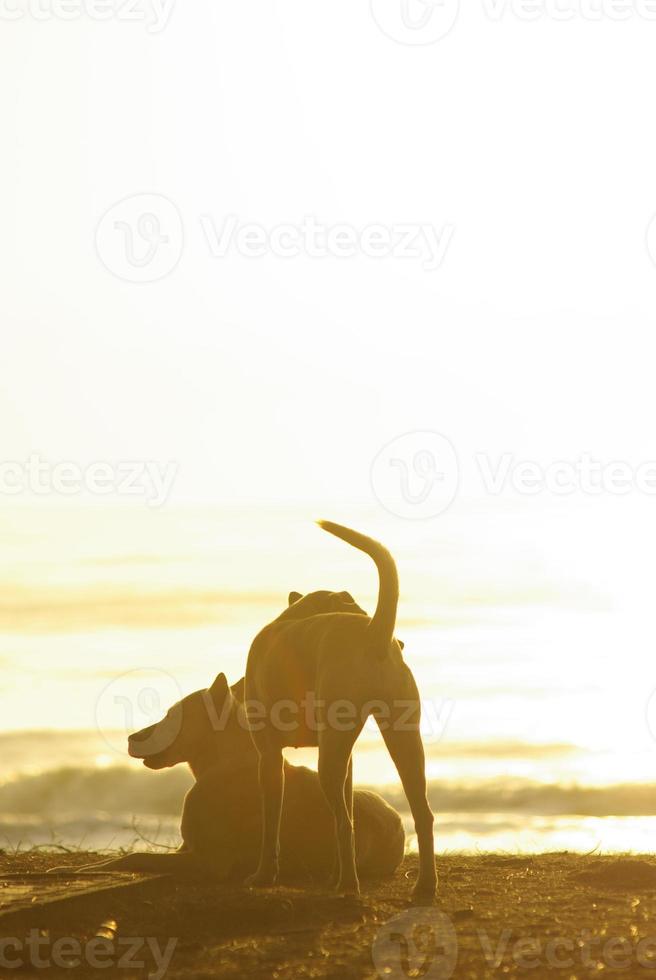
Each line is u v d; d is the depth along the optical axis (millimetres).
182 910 10039
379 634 10406
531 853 15336
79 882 11219
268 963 8727
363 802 12234
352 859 10750
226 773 12203
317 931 9562
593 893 10969
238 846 11977
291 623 11320
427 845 10602
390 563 10461
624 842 19688
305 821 12008
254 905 10078
